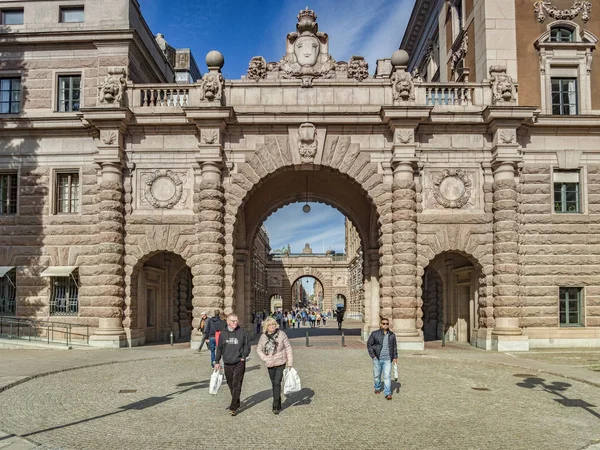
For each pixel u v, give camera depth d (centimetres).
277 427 1010
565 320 2464
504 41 2625
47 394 1321
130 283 2455
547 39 2633
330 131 2477
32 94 2636
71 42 2644
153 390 1380
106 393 1339
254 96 2484
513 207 2398
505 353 2233
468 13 2922
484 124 2455
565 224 2475
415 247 2395
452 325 2942
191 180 2481
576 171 2530
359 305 7144
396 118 2383
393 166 2447
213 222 2388
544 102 2592
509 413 1140
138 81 2814
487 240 2439
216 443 911
